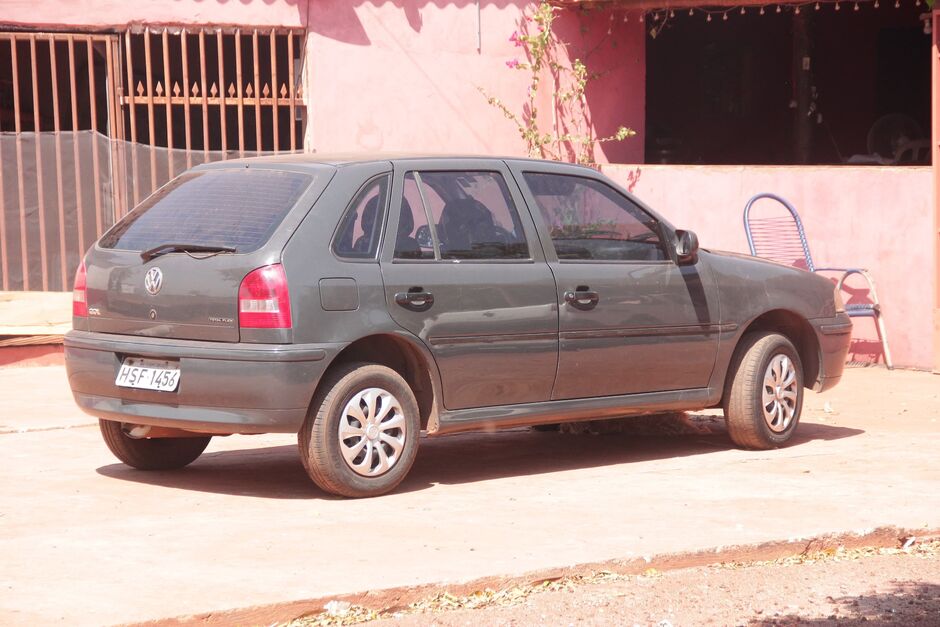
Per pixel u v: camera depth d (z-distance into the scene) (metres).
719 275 8.46
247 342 6.72
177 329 6.96
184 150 12.96
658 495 7.21
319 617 5.16
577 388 7.82
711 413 10.33
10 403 10.27
